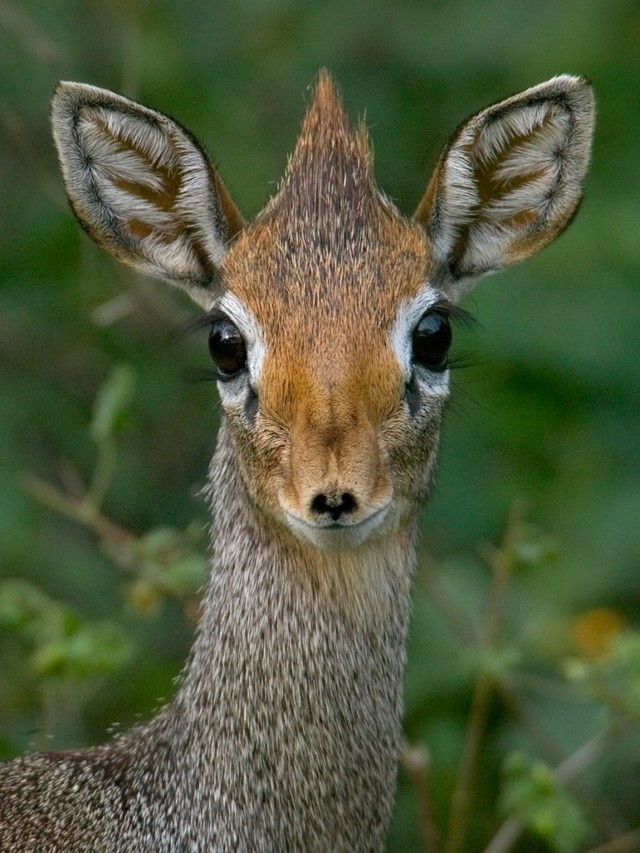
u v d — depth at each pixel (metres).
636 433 13.31
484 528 13.33
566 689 11.60
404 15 14.84
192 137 8.82
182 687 8.66
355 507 7.82
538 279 13.12
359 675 8.37
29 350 14.49
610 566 12.56
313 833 8.30
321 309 8.12
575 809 9.96
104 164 9.06
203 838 8.32
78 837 8.46
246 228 8.72
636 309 13.03
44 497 11.59
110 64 14.44
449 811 12.01
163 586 10.73
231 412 8.29
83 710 12.70
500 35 14.60
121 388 10.80
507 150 9.09
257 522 8.35
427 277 8.37
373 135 14.67
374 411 8.01
